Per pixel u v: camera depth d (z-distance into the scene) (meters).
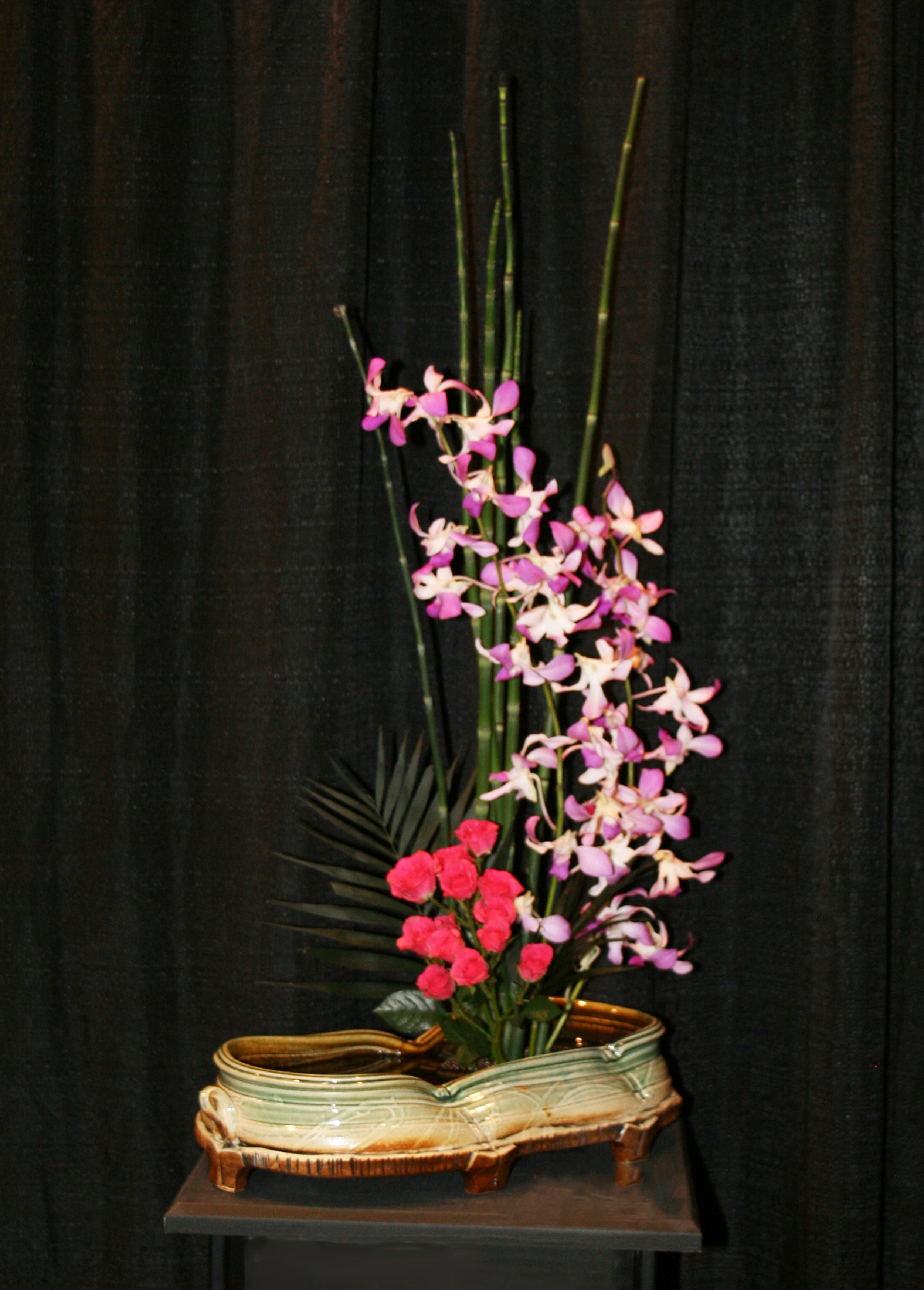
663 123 1.28
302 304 1.31
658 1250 0.94
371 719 1.39
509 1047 1.09
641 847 1.27
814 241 1.34
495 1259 1.00
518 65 1.34
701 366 1.39
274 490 1.32
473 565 1.15
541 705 1.37
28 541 1.40
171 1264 1.41
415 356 1.42
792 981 1.37
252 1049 1.09
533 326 1.37
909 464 1.35
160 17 1.37
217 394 1.40
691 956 1.41
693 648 1.41
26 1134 1.44
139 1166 1.41
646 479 1.30
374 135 1.40
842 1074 1.25
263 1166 0.96
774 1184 1.39
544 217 1.37
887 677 1.25
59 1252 1.45
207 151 1.40
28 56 1.37
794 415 1.36
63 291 1.41
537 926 1.03
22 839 1.41
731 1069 1.42
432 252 1.42
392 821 1.21
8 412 1.38
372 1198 0.98
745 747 1.41
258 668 1.35
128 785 1.40
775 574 1.38
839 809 1.25
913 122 1.34
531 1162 1.06
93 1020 1.42
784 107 1.36
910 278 1.34
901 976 1.36
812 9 1.33
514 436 1.16
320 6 1.33
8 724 1.40
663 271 1.29
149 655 1.41
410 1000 1.12
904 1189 1.36
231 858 1.38
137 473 1.39
